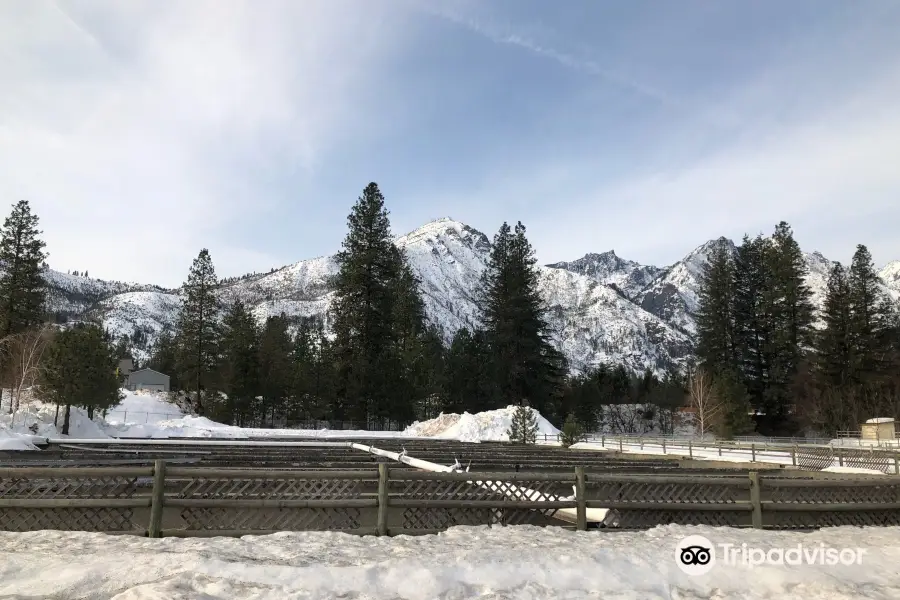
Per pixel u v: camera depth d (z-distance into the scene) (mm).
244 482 6637
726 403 50188
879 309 61781
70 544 5480
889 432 42625
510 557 5297
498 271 66188
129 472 6172
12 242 54938
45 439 21000
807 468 18328
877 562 5773
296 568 4734
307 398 67500
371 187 61125
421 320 75875
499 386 61906
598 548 5785
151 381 82375
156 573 4574
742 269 69625
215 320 61406
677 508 7430
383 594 4453
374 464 13242
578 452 23812
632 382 107812
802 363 61500
